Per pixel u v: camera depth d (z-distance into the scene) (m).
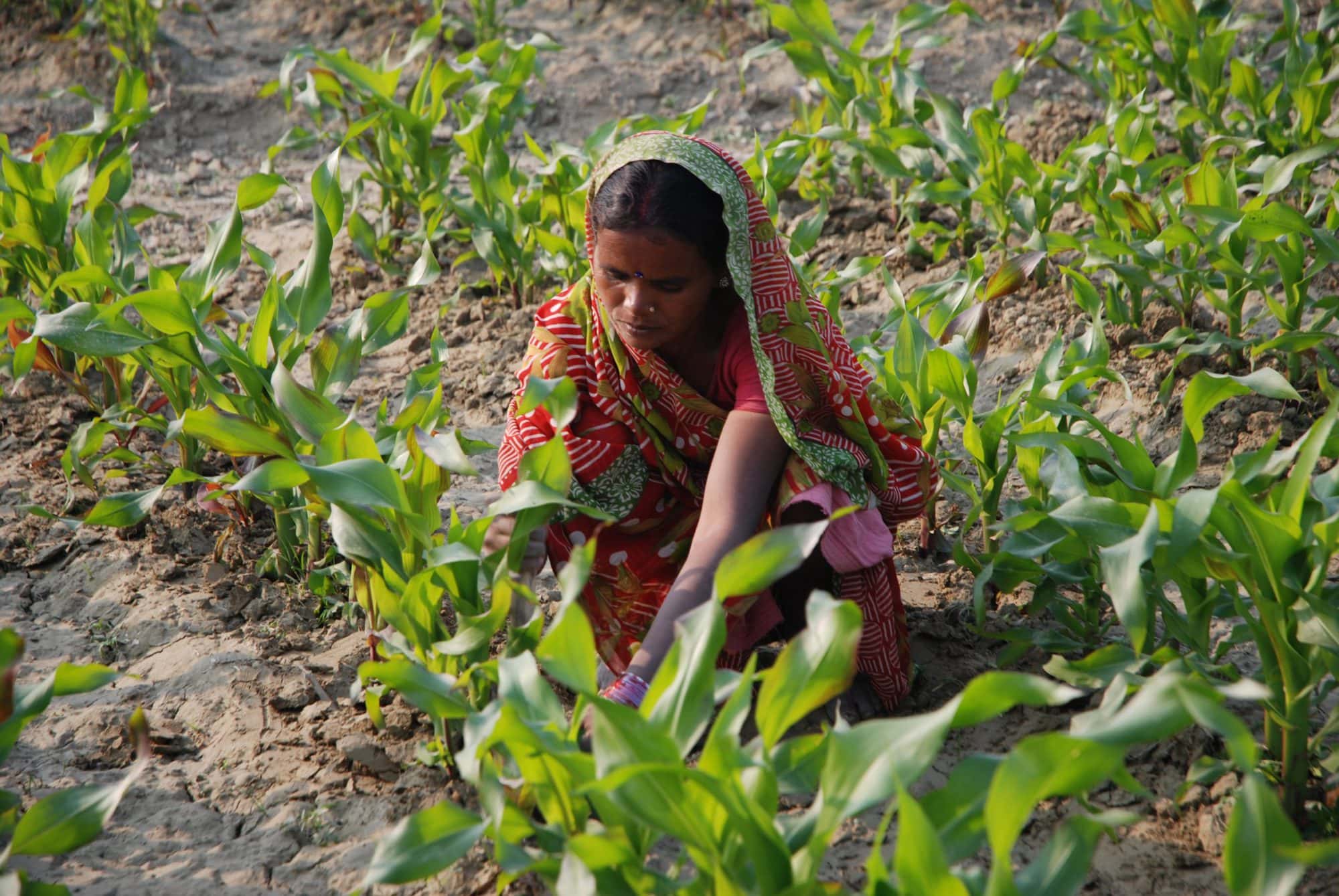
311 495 3.12
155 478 4.50
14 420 4.88
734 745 2.05
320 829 2.87
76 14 9.09
